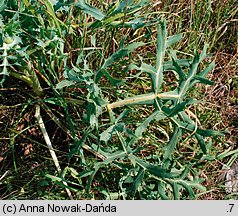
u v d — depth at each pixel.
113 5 1.57
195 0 1.92
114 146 1.66
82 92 1.64
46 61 1.58
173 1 1.91
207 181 1.76
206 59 1.92
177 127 1.43
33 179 1.66
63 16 1.65
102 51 1.61
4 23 1.50
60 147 1.74
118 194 1.60
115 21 1.53
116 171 1.67
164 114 1.41
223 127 1.89
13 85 1.72
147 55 1.84
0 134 1.70
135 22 1.53
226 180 1.76
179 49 1.89
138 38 1.82
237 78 1.97
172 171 1.56
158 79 1.42
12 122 1.72
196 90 1.82
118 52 1.40
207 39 1.91
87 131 1.46
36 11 1.44
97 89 1.42
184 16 1.94
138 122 1.69
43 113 1.75
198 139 1.42
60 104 1.61
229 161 1.76
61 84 1.41
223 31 1.97
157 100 1.42
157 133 1.78
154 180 1.56
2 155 1.71
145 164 1.44
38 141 1.74
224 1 2.00
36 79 1.60
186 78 1.43
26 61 1.52
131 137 1.45
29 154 1.72
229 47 2.03
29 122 1.74
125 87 1.72
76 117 1.71
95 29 1.55
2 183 1.65
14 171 1.67
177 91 1.43
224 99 1.93
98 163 1.46
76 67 1.48
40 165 1.68
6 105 1.75
